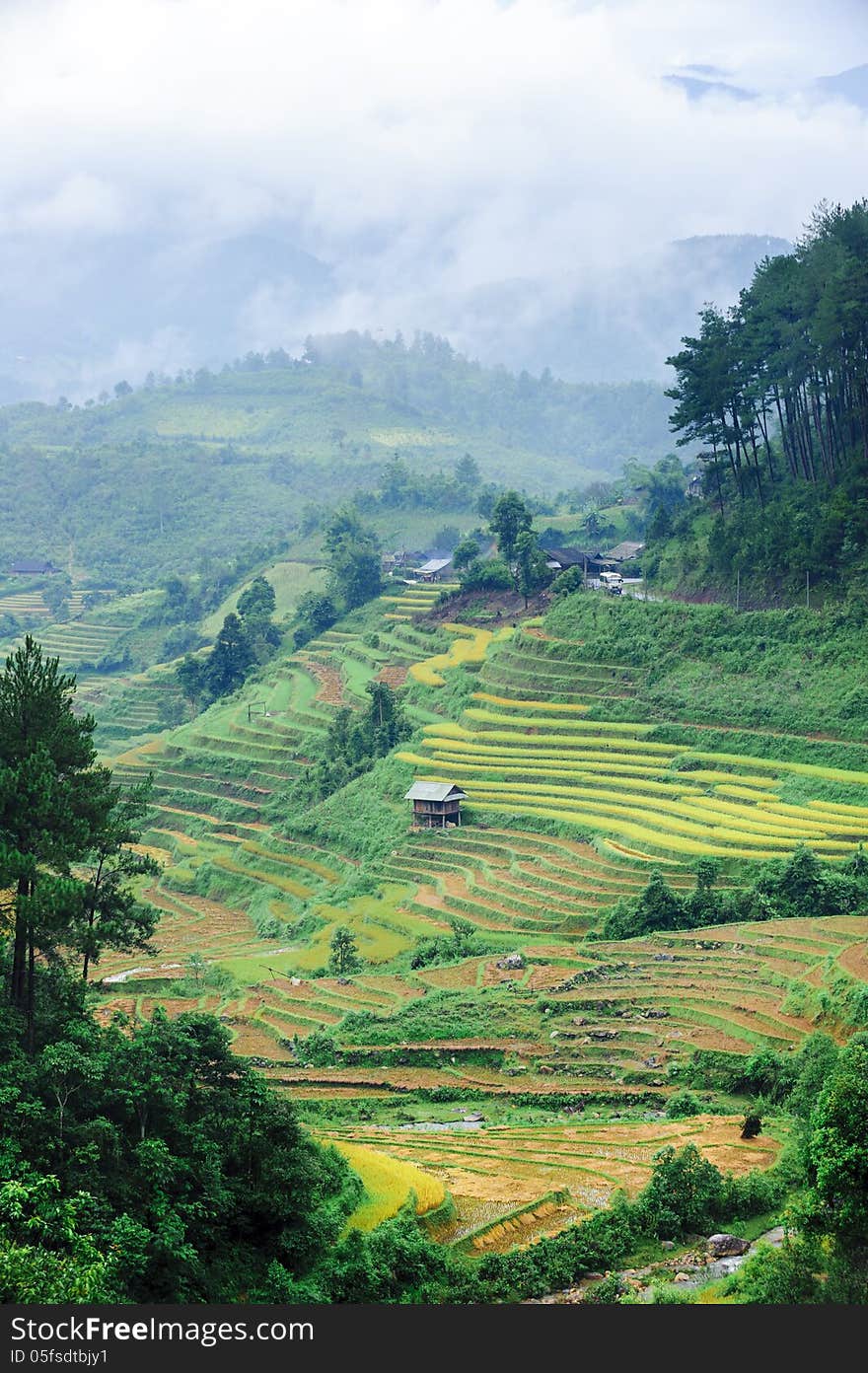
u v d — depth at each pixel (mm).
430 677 176500
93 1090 50188
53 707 57281
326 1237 49969
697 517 178750
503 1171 62562
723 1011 84062
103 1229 44531
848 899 99938
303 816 153125
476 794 138500
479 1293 48156
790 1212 50688
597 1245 52875
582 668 155125
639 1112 74750
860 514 139625
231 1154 51219
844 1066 52656
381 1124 73750
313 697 191875
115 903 64062
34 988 55531
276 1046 89625
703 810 121562
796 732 129375
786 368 155250
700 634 147875
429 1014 89562
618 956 96250
